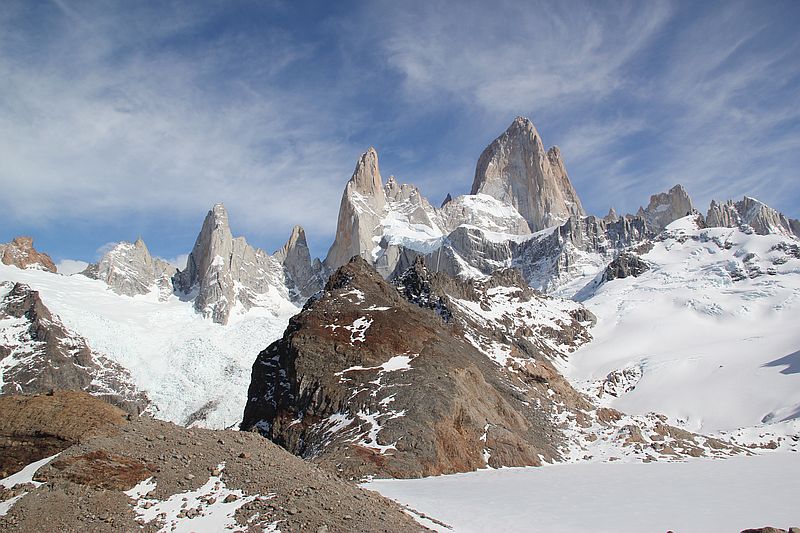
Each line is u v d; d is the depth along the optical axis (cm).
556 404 14350
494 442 9919
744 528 5197
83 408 4734
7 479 4138
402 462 8538
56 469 4066
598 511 5731
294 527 3672
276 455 4672
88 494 3888
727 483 7725
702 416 17412
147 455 4300
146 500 3900
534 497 6319
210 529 3662
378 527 3944
